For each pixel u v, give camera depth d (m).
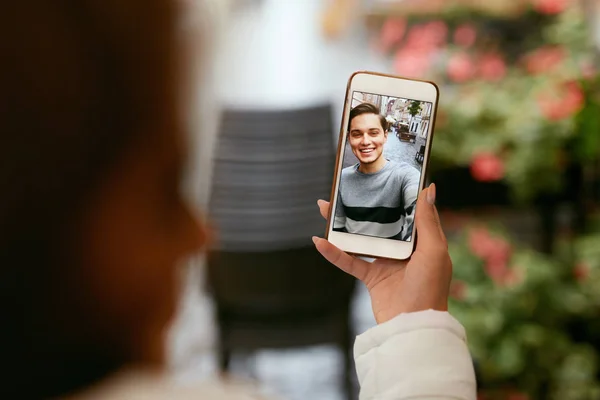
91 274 0.35
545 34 3.12
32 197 0.34
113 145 0.35
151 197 0.36
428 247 0.79
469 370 0.71
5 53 0.33
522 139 2.59
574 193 2.62
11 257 0.34
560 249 2.67
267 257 2.03
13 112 0.33
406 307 0.78
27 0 0.33
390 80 0.91
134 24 0.34
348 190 0.89
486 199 2.72
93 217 0.35
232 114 2.08
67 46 0.33
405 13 4.11
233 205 2.04
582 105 2.52
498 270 2.56
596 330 2.52
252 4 9.09
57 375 0.36
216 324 2.13
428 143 0.91
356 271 0.86
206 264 1.99
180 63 0.36
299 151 2.08
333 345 2.19
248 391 0.44
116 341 0.37
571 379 2.40
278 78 6.88
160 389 0.39
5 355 0.35
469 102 2.75
